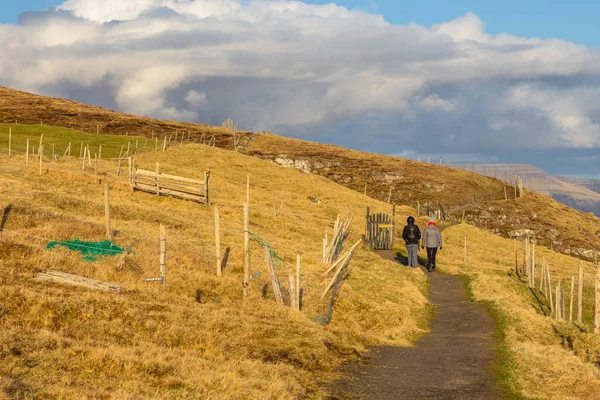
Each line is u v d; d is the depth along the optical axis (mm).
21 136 72938
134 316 14570
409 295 24922
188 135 124625
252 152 123438
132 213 30859
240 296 19031
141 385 10516
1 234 19406
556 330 20797
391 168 127125
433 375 14766
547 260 54906
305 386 12586
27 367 10336
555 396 13328
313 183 75125
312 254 29312
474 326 21406
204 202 40094
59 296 14875
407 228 31969
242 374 12312
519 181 128250
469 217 108250
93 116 129375
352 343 17234
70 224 23234
